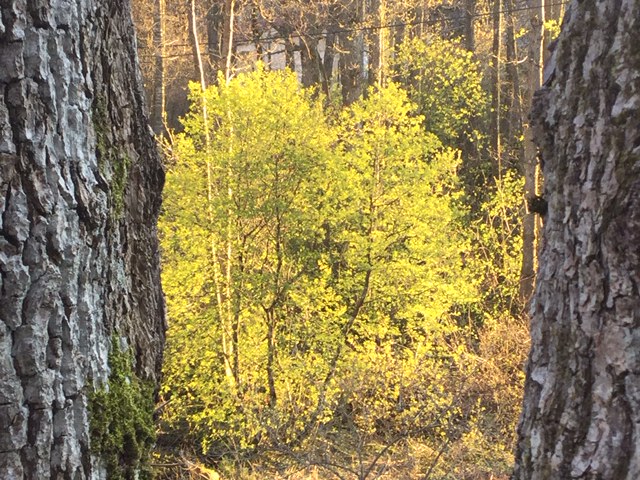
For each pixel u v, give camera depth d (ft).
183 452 29.73
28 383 4.39
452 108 53.52
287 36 57.47
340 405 29.07
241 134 30.04
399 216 30.37
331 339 30.04
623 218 4.49
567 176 4.96
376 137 30.19
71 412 4.61
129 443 5.15
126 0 5.74
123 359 5.32
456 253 33.22
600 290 4.66
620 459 4.51
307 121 30.07
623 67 4.60
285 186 29.99
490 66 53.42
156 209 6.23
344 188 29.71
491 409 28.43
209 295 31.37
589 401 4.72
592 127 4.77
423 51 52.60
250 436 28.78
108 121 5.30
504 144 52.03
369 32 56.08
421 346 29.81
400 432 25.18
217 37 57.67
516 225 44.52
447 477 23.47
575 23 4.97
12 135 4.33
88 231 4.83
